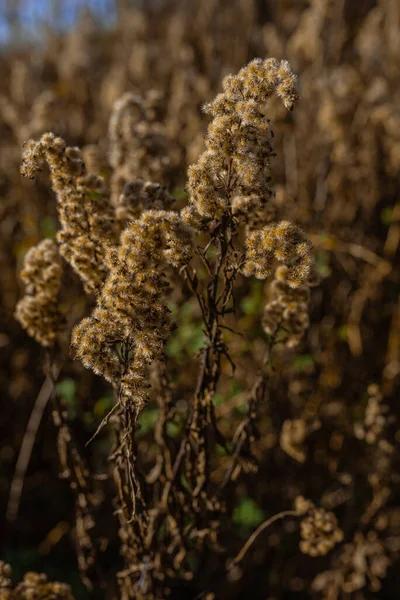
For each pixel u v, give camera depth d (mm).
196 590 795
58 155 495
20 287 985
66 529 910
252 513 798
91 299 843
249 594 866
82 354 450
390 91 1134
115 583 786
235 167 466
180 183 811
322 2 1066
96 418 801
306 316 562
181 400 785
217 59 1215
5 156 1068
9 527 914
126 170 617
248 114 454
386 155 996
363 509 859
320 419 871
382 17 1166
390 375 910
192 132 923
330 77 1017
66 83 1192
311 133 1030
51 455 943
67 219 508
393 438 883
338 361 932
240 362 840
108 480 818
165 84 1302
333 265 948
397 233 939
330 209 969
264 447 845
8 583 554
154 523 574
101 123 1141
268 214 523
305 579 882
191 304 806
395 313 932
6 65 1646
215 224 488
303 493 881
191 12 1913
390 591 893
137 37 1675
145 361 458
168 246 469
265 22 1620
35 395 963
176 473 562
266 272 470
